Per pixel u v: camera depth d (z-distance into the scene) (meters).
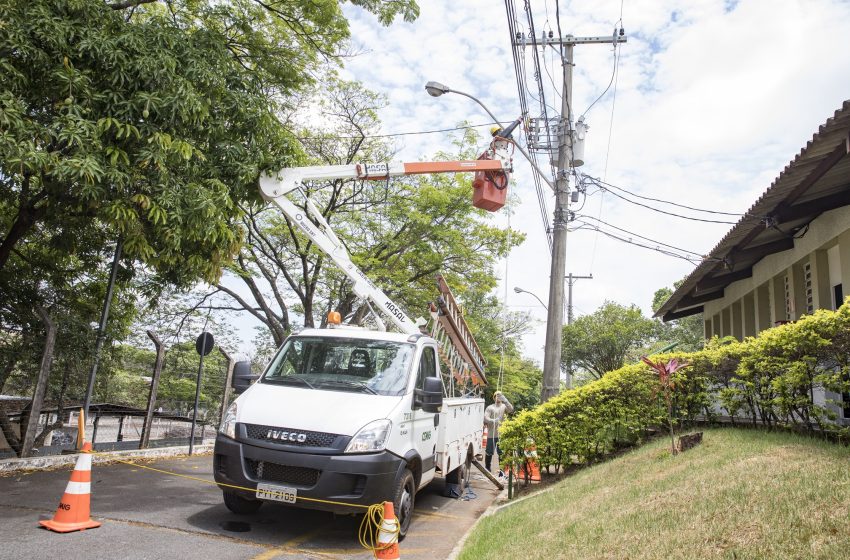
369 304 10.37
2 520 6.24
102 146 7.79
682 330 37.78
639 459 8.66
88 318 13.47
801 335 7.11
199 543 5.84
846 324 6.67
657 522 5.09
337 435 6.29
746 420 9.09
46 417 11.81
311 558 5.69
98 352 11.91
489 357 35.91
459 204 21.77
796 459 6.04
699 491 5.59
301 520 7.20
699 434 8.34
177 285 12.15
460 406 10.14
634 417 9.93
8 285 12.12
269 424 6.45
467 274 24.12
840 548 3.72
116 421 14.81
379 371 7.52
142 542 5.71
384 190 21.67
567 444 10.08
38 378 10.45
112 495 8.09
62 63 7.76
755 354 8.15
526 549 5.38
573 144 14.42
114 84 7.99
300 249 21.17
